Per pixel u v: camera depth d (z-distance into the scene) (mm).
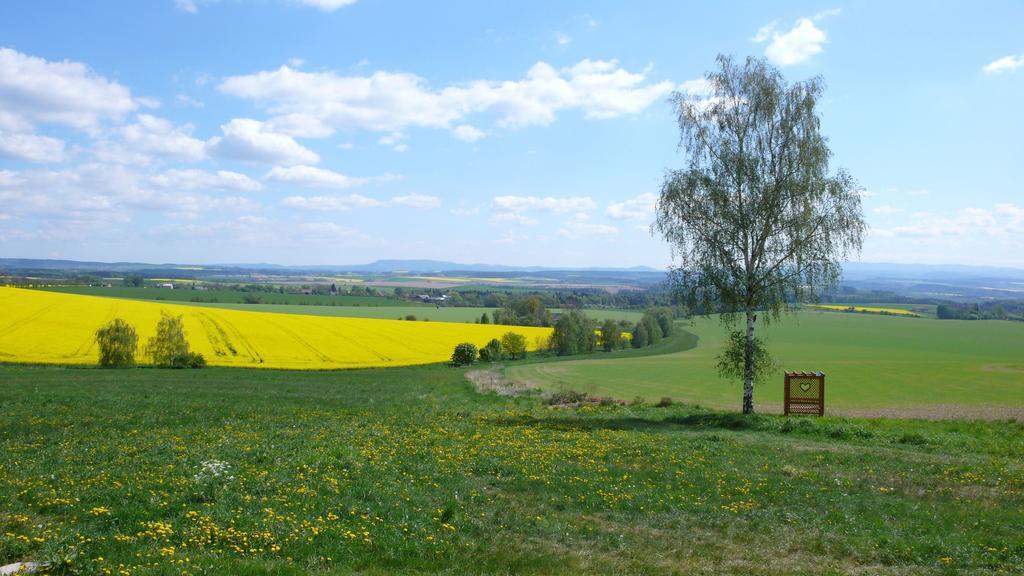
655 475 19750
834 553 13375
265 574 10633
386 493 16094
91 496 14711
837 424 31266
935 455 24406
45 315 87875
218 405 38625
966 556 13109
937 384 66688
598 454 22859
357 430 27422
